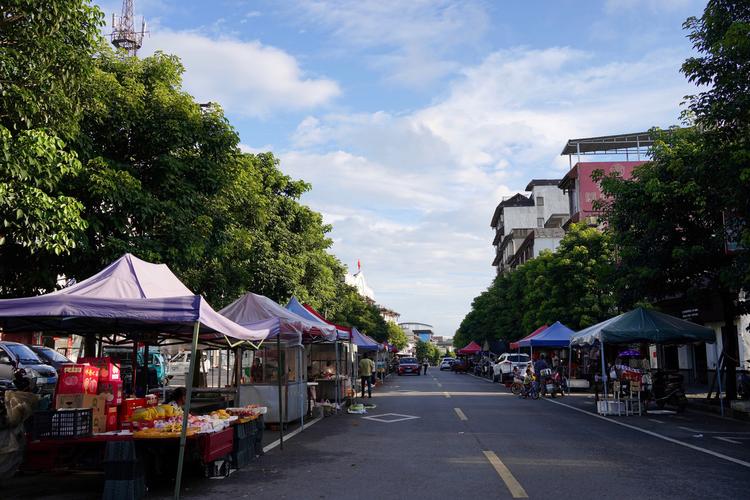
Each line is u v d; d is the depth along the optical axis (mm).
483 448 11047
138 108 13781
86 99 11891
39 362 17391
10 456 7691
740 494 7309
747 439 12203
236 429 9195
